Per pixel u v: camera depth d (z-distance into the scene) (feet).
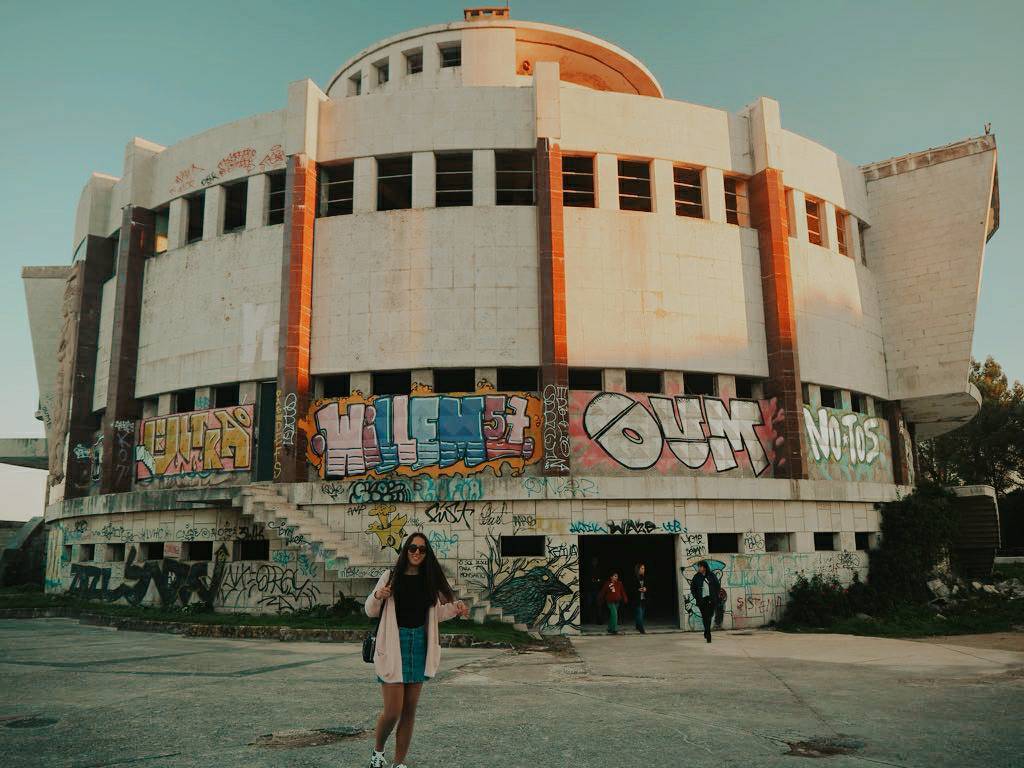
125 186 91.35
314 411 75.46
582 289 76.18
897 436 93.56
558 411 71.26
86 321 96.68
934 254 93.71
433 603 19.54
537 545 70.23
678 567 70.59
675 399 76.89
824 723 26.58
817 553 76.64
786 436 77.82
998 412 178.09
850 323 89.66
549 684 35.40
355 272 76.89
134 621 64.28
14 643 52.11
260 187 82.69
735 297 80.84
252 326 79.61
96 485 92.68
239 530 73.92
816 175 90.17
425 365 74.13
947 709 29.17
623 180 86.69
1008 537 168.55
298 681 34.65
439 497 68.64
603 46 103.71
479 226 76.43
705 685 35.27
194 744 22.41
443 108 78.89
